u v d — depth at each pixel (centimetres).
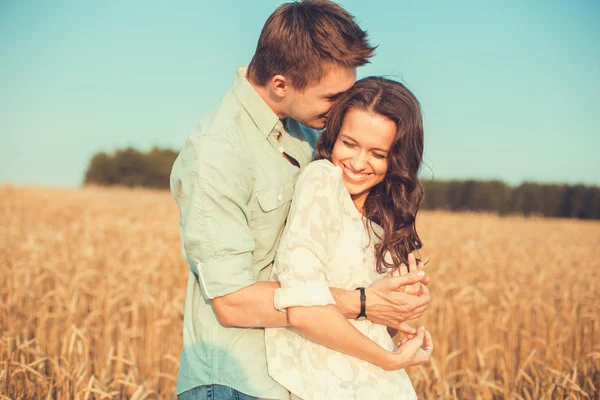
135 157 3638
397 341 266
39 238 849
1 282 561
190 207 193
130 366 405
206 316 205
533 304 574
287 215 212
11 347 412
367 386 196
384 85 205
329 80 197
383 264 214
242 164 199
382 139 201
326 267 192
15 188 2066
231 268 187
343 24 195
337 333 182
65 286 572
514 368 471
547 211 3072
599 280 704
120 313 515
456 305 552
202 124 207
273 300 184
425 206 3238
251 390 194
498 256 873
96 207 1652
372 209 219
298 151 224
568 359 454
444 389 371
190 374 204
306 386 192
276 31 197
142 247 804
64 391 323
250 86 209
